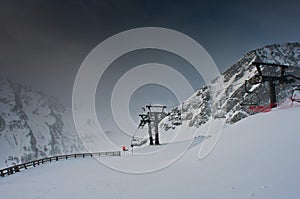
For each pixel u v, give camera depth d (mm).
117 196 9141
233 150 11797
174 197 7426
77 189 11898
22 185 15609
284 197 5430
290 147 9062
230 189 6957
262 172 7656
